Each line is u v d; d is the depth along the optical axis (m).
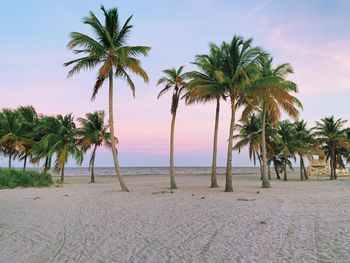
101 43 19.72
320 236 7.82
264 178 24.78
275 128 35.72
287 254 6.34
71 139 34.19
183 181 35.72
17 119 31.89
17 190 20.53
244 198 16.20
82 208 12.48
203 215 10.82
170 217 10.45
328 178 48.81
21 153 34.00
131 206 12.99
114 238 7.69
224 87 20.83
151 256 6.26
